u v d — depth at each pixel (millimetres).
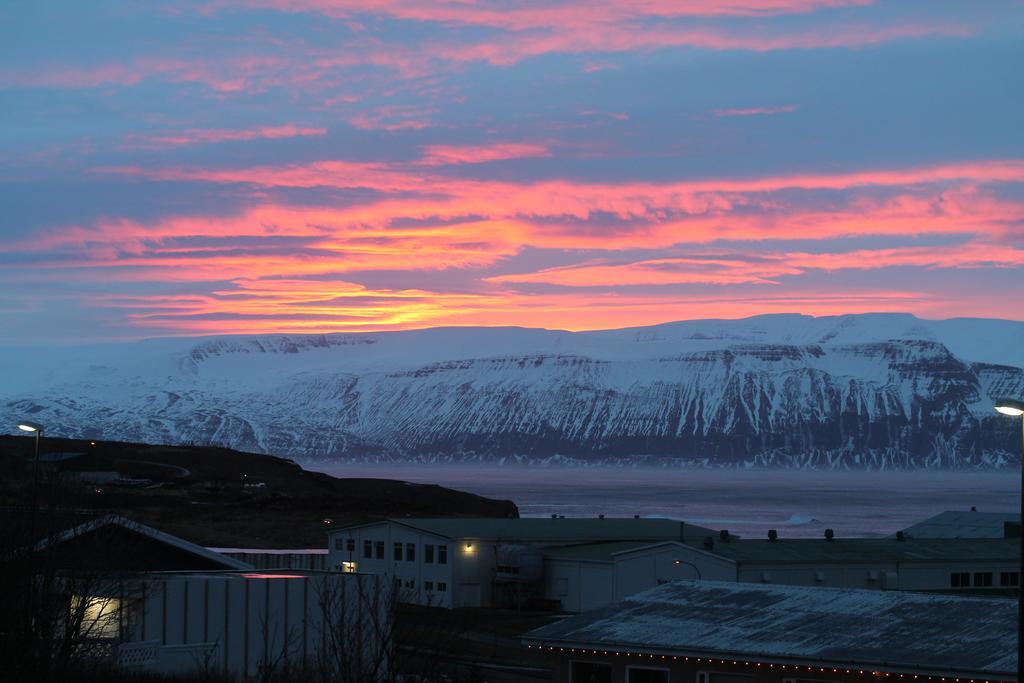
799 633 42594
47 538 43281
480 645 78688
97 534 47406
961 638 40125
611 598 101625
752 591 48875
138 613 52031
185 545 61594
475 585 110938
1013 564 97500
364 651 52500
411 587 100875
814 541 103125
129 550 55875
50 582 40469
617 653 44250
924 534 120000
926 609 43781
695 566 95688
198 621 53844
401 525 116438
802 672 40250
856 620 43406
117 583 47969
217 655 53844
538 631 47062
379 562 118688
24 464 53531
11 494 47531
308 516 193125
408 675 49594
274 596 55438
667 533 120125
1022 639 32188
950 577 95938
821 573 93062
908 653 39156
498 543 111812
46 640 39438
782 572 92500
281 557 110562
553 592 107438
